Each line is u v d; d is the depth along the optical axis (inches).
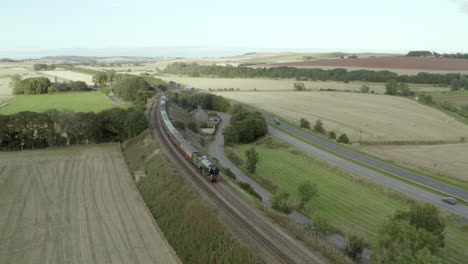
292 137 4133.9
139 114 3565.5
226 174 2566.4
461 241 1744.6
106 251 1460.4
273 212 1750.7
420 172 2802.7
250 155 2851.9
